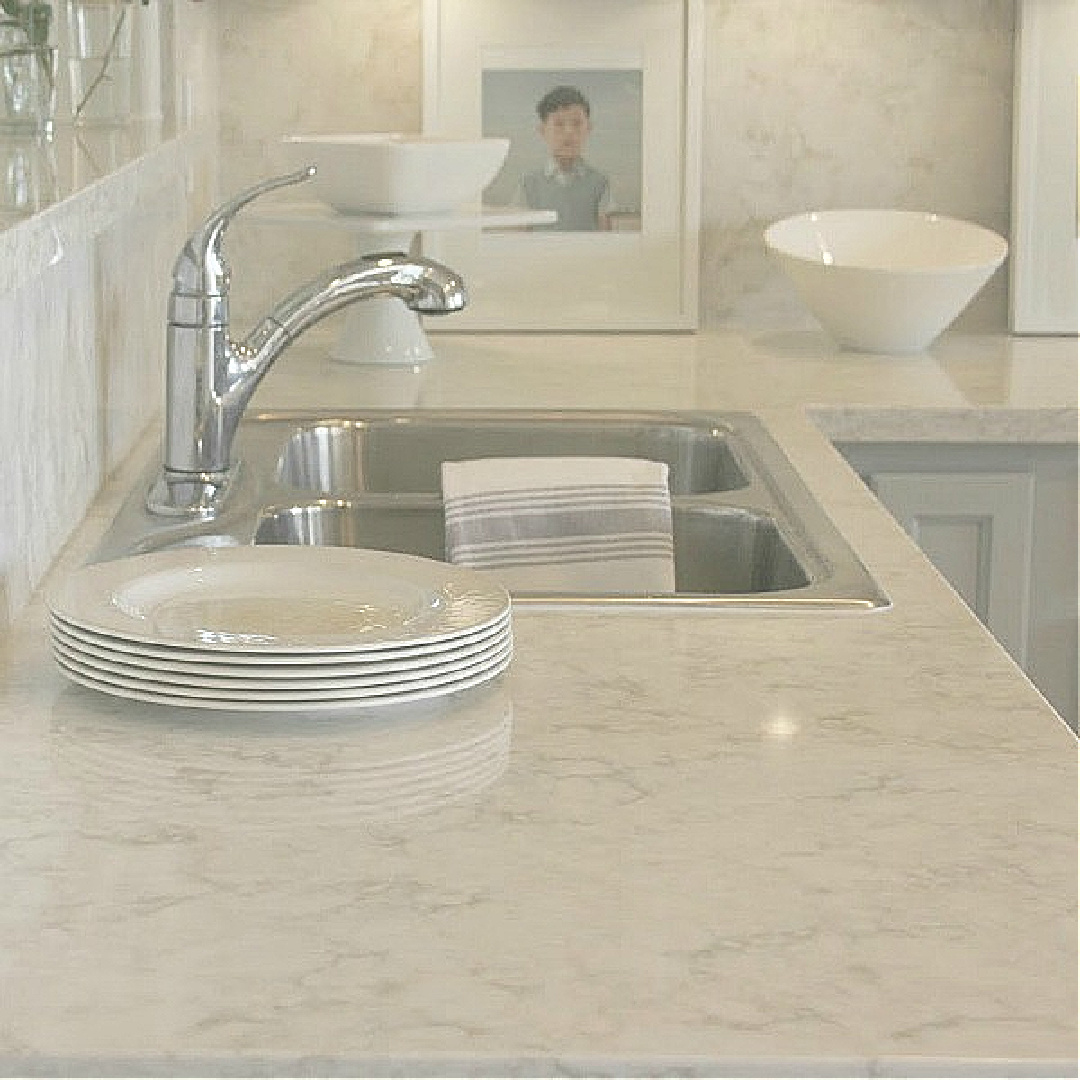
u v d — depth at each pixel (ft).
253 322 10.42
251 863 3.59
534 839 3.72
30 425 5.52
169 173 6.73
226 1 10.31
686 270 10.34
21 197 4.73
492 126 10.23
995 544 8.60
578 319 10.36
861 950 3.25
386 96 10.42
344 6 10.34
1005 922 3.36
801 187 10.50
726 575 6.76
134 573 4.98
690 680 4.73
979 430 8.41
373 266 6.35
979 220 10.50
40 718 4.40
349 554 5.20
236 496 6.54
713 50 10.42
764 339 10.21
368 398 8.48
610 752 4.21
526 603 5.35
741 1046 2.94
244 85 10.39
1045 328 10.30
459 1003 3.06
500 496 6.86
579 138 10.24
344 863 3.60
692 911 3.40
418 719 4.41
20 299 5.39
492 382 8.91
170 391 6.37
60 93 7.06
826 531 6.19
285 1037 2.95
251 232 10.41
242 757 4.16
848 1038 2.96
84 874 3.54
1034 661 8.73
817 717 4.46
